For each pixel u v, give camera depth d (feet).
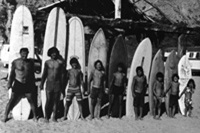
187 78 25.77
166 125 20.99
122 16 42.73
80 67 21.71
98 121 20.48
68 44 21.56
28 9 20.47
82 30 22.00
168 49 63.16
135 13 42.78
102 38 22.72
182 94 25.20
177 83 23.50
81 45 21.93
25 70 18.66
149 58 23.81
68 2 39.32
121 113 21.98
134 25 29.27
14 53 20.01
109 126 19.42
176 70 25.20
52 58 19.33
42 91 19.99
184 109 25.04
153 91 22.86
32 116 20.20
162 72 24.20
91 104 20.80
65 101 20.79
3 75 40.78
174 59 25.21
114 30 39.93
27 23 20.43
